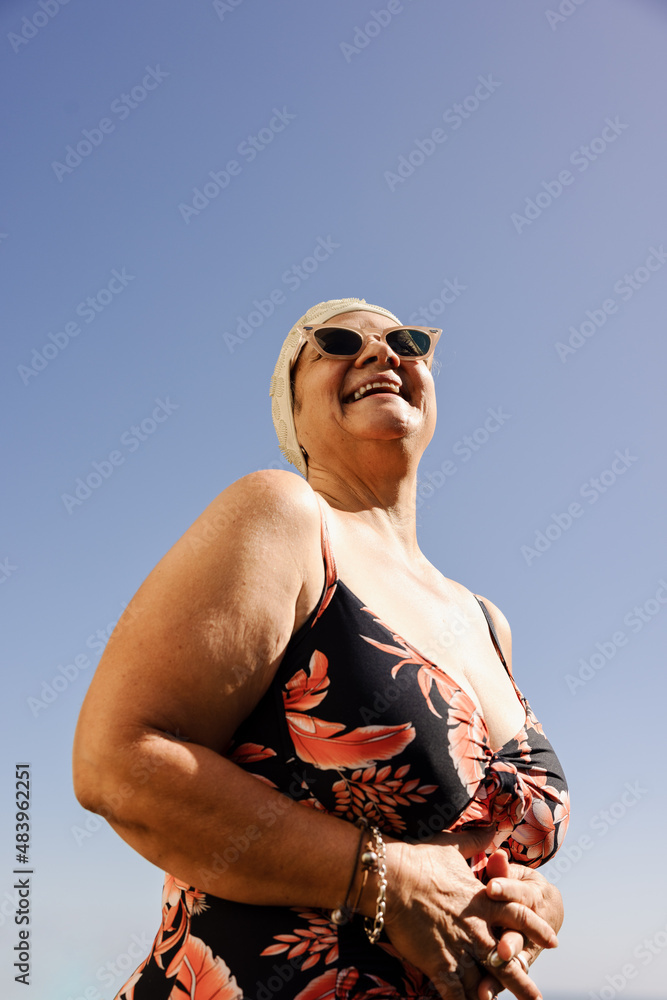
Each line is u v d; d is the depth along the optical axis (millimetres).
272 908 1532
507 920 1599
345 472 2383
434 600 2135
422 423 2461
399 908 1501
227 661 1554
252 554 1647
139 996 1592
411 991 1544
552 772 1989
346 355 2457
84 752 1487
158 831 1427
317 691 1648
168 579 1631
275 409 2699
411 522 2424
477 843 1736
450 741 1678
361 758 1600
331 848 1487
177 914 1626
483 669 2059
